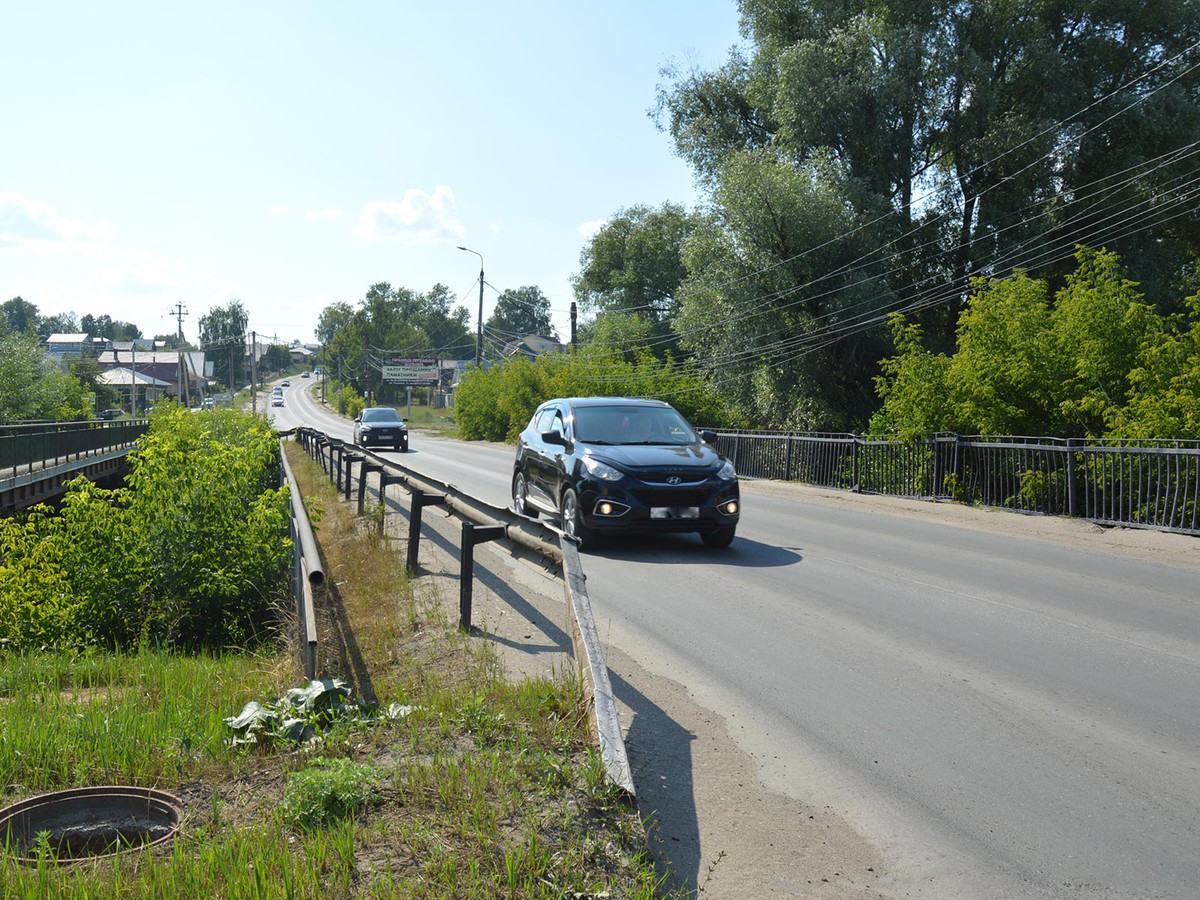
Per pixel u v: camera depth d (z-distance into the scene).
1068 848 3.77
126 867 3.29
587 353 51.94
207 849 3.29
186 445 11.30
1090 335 16.48
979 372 17.20
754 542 12.23
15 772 4.26
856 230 32.62
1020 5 33.22
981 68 32.88
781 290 33.69
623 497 10.92
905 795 4.27
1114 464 14.16
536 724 4.71
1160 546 11.99
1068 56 34.97
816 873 3.55
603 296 63.91
